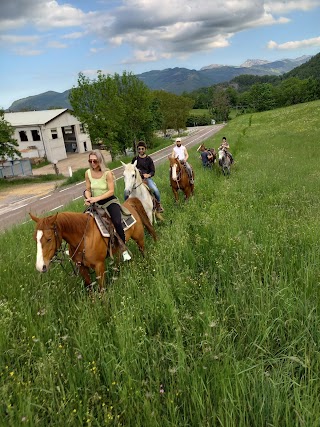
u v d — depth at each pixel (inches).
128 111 1625.2
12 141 1266.0
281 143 1196.5
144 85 1683.1
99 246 201.9
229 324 157.9
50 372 128.1
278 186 476.1
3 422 109.0
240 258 209.3
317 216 282.5
